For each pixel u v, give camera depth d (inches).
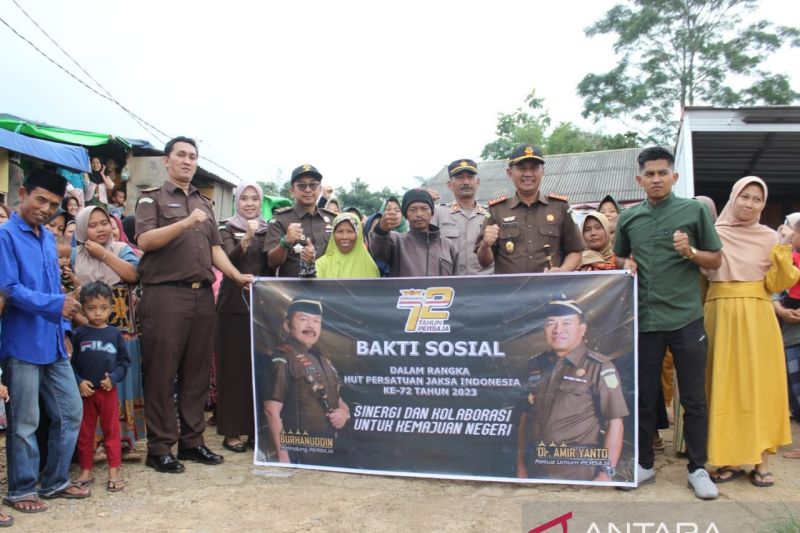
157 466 179.0
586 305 164.1
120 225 228.7
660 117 1115.9
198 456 187.8
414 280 175.9
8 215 239.5
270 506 152.3
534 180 186.9
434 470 171.8
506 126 1445.6
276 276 209.8
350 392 179.5
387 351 177.0
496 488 164.6
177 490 163.6
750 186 163.3
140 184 545.6
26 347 148.5
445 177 941.8
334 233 196.7
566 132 1332.4
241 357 201.6
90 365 161.8
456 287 172.7
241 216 218.4
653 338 162.6
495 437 168.1
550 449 164.7
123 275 186.1
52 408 155.3
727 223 168.9
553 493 159.3
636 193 817.5
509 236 189.3
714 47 1056.2
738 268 163.9
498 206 193.9
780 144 430.0
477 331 170.4
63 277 181.5
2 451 198.2
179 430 202.2
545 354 166.1
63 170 362.6
